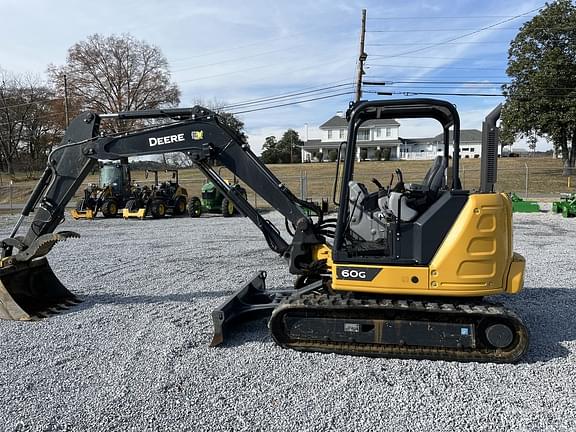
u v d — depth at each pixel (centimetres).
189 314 586
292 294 530
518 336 425
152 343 488
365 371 414
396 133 3083
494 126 431
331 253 497
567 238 1131
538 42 3036
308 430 324
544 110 2953
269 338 498
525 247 1016
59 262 931
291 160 6303
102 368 427
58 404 362
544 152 7150
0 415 347
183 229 1463
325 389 382
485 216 420
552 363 428
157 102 4866
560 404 355
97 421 337
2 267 581
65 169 582
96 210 1811
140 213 1761
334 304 438
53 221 593
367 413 345
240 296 540
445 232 427
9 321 568
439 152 512
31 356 457
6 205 2569
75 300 655
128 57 4756
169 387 388
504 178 3116
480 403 358
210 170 553
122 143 563
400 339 436
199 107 546
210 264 901
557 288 684
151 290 709
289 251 541
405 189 459
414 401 362
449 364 426
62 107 4700
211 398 369
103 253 1033
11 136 5294
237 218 1792
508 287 434
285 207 526
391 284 436
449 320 430
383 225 474
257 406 356
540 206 1905
